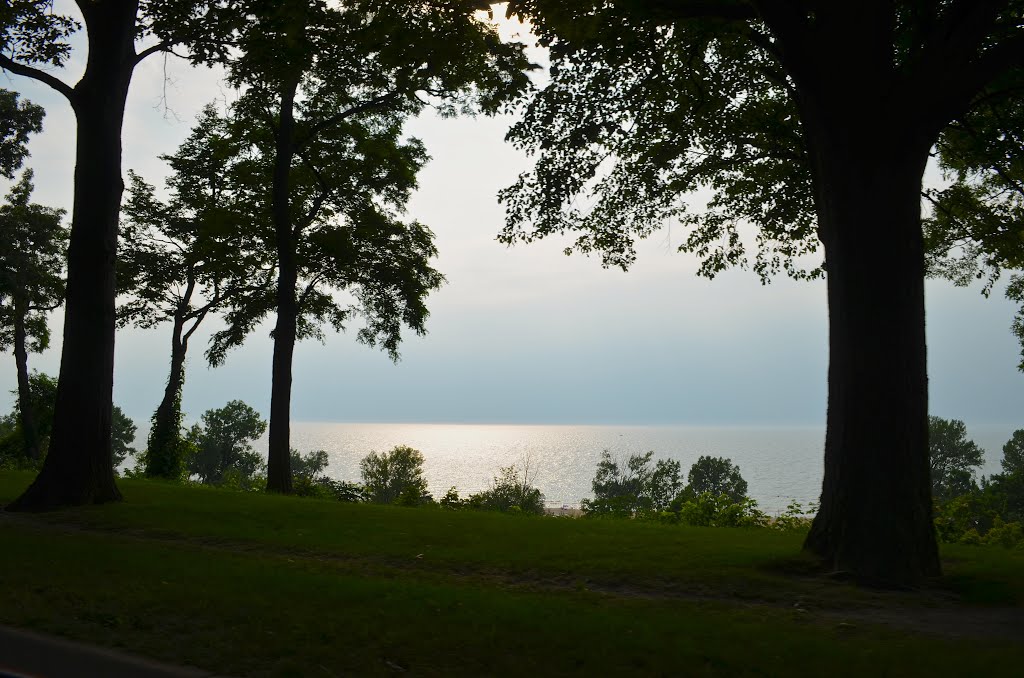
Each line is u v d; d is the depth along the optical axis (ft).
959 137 55.11
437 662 20.84
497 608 26.12
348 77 75.46
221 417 385.09
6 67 52.44
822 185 36.91
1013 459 429.38
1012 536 52.85
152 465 116.57
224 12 54.60
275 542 41.11
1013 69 44.60
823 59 34.91
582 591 31.09
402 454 212.43
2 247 152.15
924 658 21.08
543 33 43.24
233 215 95.35
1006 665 20.38
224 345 104.22
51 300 157.28
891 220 34.55
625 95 52.44
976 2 34.42
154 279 116.78
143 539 41.50
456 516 51.52
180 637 22.77
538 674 19.97
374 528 45.44
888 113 34.27
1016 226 60.39
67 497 51.21
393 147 93.04
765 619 26.43
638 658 20.98
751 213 64.80
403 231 94.53
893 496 33.24
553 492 579.07
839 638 23.82
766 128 56.54
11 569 31.07
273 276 102.27
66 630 23.21
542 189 54.08
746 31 41.91
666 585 32.24
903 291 34.35
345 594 27.55
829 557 34.12
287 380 84.28
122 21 53.98
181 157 112.16
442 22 42.86
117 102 54.44
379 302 95.04
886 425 33.71
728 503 63.10
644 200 61.67
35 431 152.97
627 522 52.42
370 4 43.24
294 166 93.76
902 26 43.57
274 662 20.80
